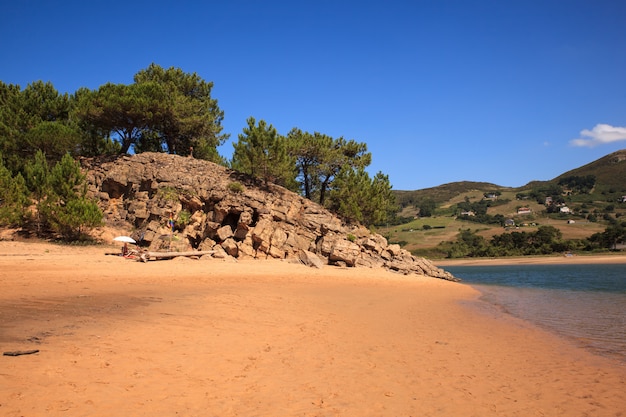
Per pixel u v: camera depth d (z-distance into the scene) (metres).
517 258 99.88
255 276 25.48
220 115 54.03
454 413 6.61
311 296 19.48
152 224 34.44
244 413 5.94
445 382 8.12
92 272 21.39
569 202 190.88
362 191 44.78
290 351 9.49
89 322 10.12
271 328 11.69
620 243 102.69
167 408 5.84
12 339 8.05
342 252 35.69
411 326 13.92
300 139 47.66
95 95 40.84
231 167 44.47
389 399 7.00
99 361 7.33
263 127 40.91
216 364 7.99
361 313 15.95
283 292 19.98
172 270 24.81
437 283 32.59
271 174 40.97
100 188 38.78
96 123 42.53
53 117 44.25
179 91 49.91
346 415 6.19
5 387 5.79
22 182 32.19
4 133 38.34
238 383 7.12
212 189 37.12
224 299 15.78
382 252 39.62
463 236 134.00
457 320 15.70
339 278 28.56
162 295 15.70
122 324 10.24
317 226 38.94
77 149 42.12
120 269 23.44
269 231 35.22
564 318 16.73
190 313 12.49
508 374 8.92
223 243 34.59
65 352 7.58
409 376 8.35
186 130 46.84
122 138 45.38
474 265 87.38
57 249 28.94
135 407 5.75
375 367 8.79
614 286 32.72
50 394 5.79
